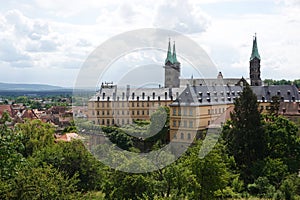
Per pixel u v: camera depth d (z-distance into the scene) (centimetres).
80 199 2742
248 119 6297
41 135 6800
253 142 6203
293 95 13750
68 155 4744
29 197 2222
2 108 15138
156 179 2933
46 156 4844
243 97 6438
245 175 5766
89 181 4556
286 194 4928
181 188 3020
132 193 2916
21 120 11212
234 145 6297
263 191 5106
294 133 6394
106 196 3200
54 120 13512
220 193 4022
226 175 3906
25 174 2320
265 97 13900
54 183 2459
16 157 1852
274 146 6297
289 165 6028
